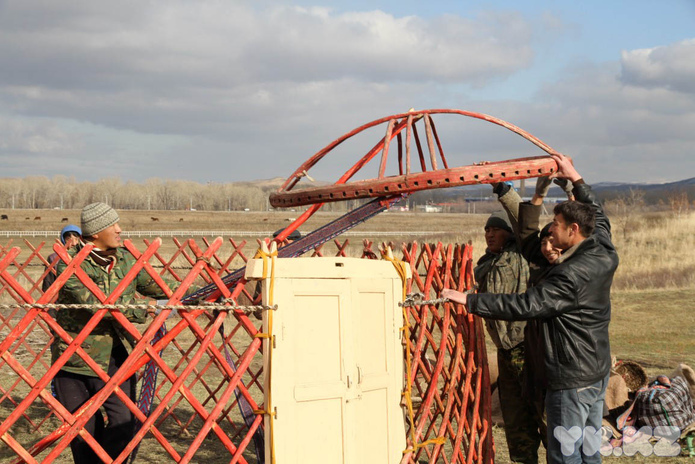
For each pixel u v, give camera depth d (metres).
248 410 3.80
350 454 3.72
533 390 4.39
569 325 4.00
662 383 6.10
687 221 30.33
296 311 3.60
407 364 4.21
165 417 6.42
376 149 4.48
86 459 4.11
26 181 170.12
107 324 4.05
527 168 4.27
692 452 5.75
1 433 3.18
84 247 3.32
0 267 3.20
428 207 159.62
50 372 3.28
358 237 50.56
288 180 4.65
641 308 14.88
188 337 11.22
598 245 4.11
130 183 182.75
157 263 13.59
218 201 179.25
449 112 4.24
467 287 4.95
